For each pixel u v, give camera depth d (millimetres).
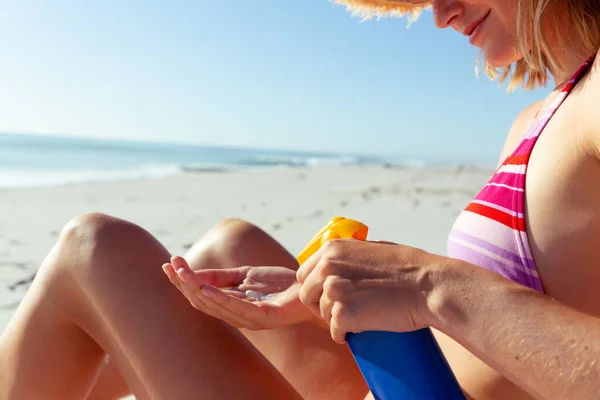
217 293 1094
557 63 1166
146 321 1167
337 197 7758
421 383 904
